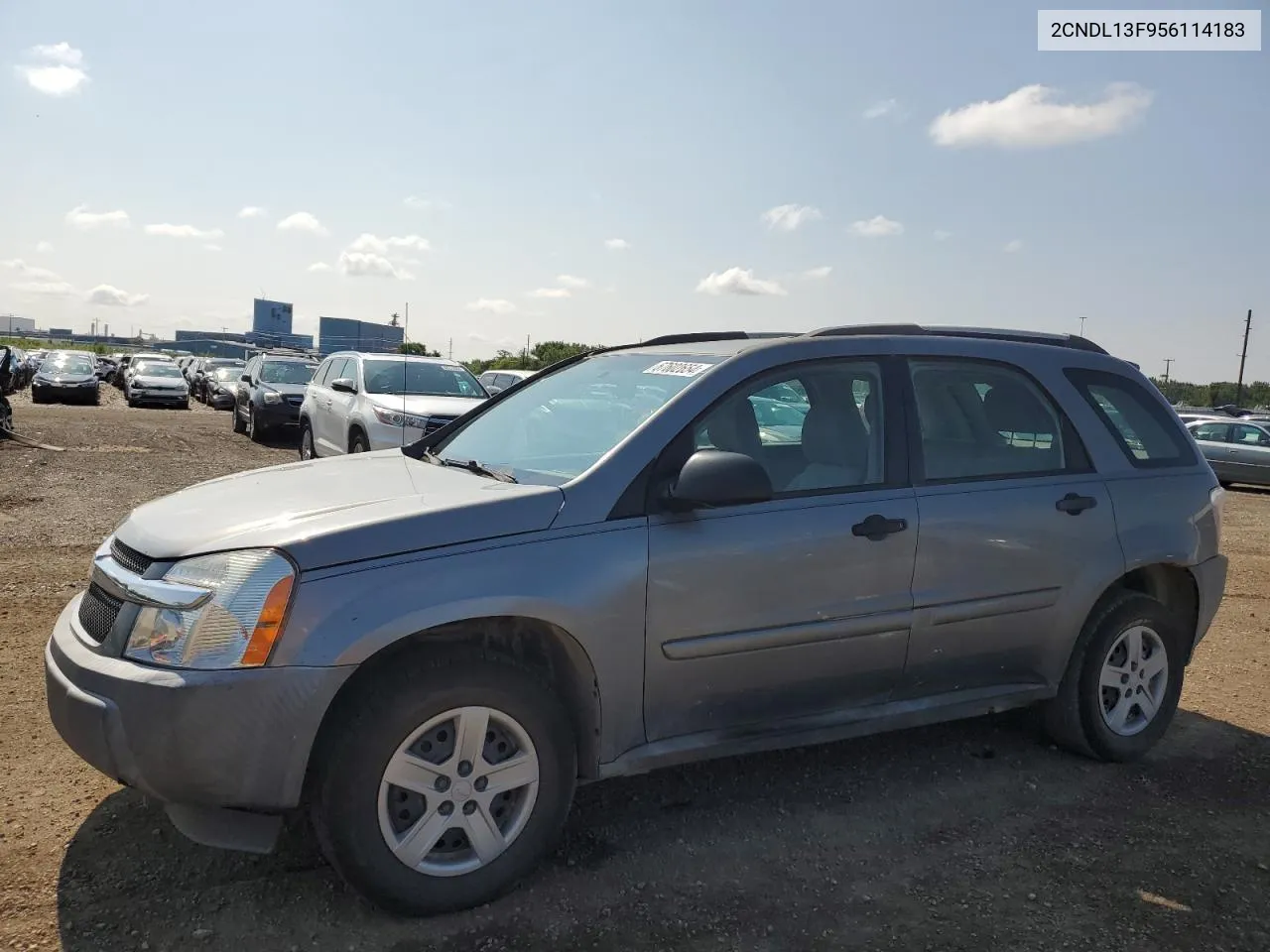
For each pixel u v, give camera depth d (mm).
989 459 4227
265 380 20312
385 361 13289
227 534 3072
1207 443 20797
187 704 2807
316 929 2979
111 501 10531
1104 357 4863
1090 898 3324
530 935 2996
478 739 3092
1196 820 3965
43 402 31453
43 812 3619
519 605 3107
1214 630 7219
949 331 4520
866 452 3963
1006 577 4121
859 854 3588
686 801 3986
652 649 3385
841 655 3771
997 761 4531
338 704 2980
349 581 2947
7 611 6043
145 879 3209
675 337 4754
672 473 3502
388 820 2975
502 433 4262
